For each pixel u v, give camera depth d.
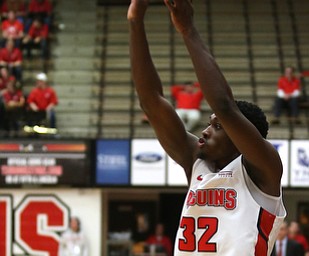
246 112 3.88
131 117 21.62
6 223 17.98
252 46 24.53
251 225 3.63
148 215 21.53
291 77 20.88
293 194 20.48
